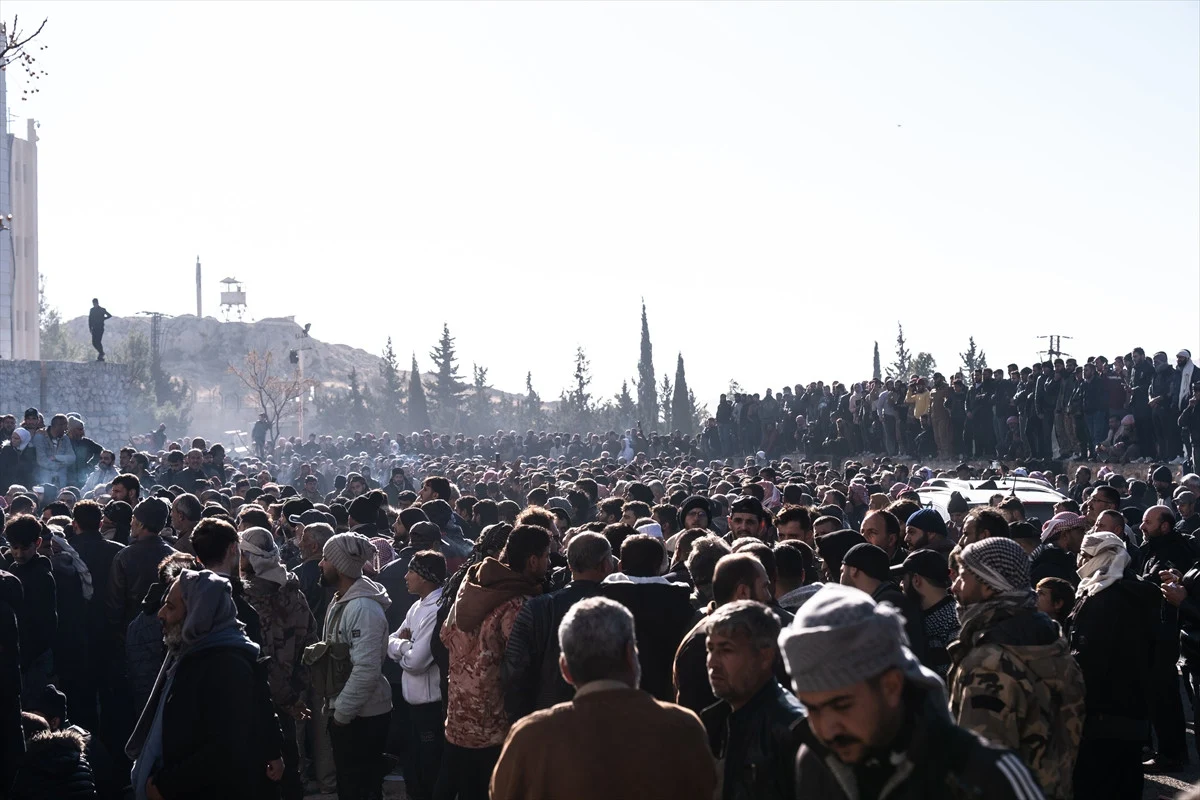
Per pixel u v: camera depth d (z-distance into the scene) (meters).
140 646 8.08
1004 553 5.23
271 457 48.91
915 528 8.05
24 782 6.89
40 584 8.86
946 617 6.49
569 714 4.15
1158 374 23.95
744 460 37.84
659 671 6.14
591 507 15.02
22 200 73.75
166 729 5.84
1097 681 7.15
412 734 9.42
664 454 41.78
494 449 48.78
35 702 9.02
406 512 10.75
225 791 5.74
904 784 2.86
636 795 4.03
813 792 3.35
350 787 8.00
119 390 39.59
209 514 11.28
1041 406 26.45
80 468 21.22
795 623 2.92
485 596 6.77
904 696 2.91
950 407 29.75
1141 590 7.25
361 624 7.93
